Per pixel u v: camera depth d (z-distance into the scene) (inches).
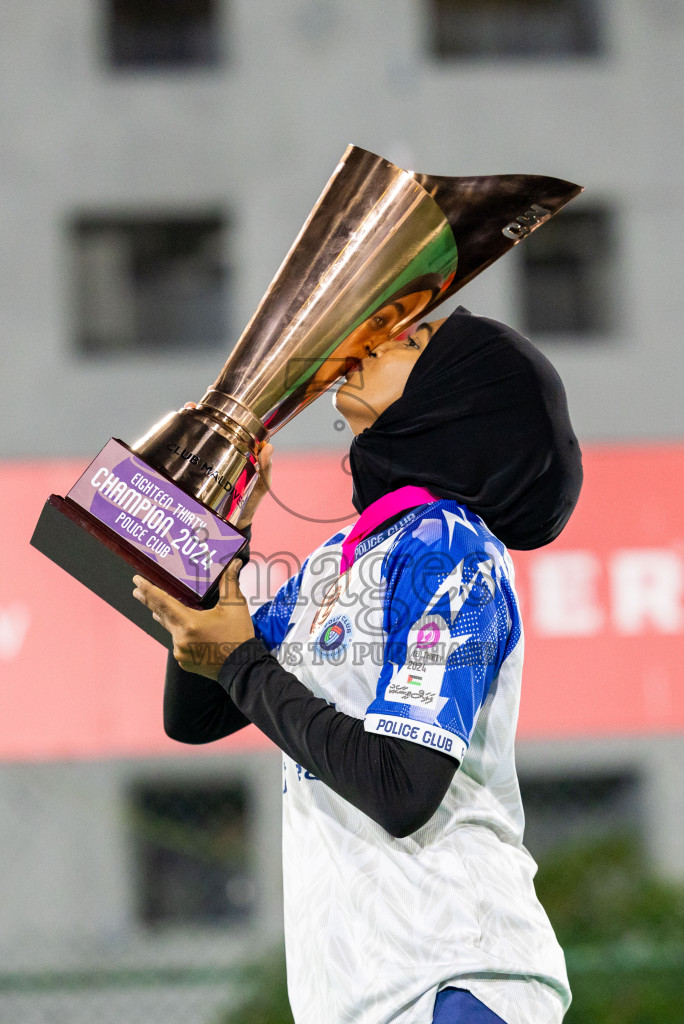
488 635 171.6
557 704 742.5
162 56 1363.2
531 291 1365.7
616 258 1357.0
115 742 721.0
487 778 182.2
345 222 184.9
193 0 1358.3
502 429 185.0
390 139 1331.2
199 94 1350.9
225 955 717.9
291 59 1346.0
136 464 172.7
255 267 1333.7
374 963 167.2
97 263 1371.8
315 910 175.3
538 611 751.1
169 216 1360.7
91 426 1327.5
